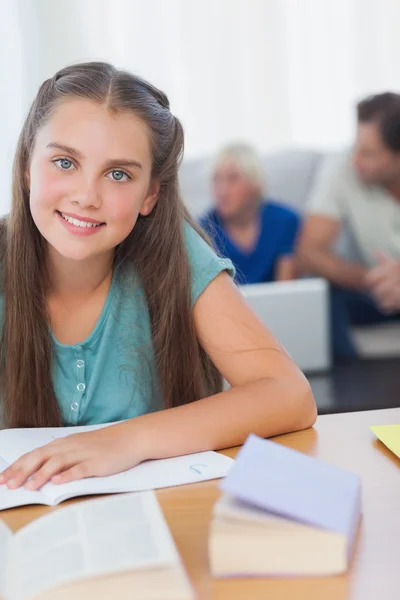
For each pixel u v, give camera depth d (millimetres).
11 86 3104
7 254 1192
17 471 842
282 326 2367
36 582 596
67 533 666
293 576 636
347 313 2770
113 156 1062
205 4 3361
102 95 1082
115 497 736
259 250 2852
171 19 3338
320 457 900
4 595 599
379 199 2867
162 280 1205
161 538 639
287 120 3480
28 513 775
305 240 2867
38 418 1179
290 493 661
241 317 1157
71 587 586
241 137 3455
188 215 1333
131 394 1217
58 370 1198
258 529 636
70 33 3201
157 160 1170
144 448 890
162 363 1209
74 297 1216
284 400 1002
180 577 602
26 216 1178
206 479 841
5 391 1199
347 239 2947
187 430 927
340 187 2885
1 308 1190
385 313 2916
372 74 3537
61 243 1092
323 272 2840
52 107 1093
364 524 725
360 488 736
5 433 997
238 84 3428
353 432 986
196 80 3393
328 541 631
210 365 1263
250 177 2820
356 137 2852
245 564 637
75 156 1061
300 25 3467
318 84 3500
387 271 2787
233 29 3398
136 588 590
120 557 610
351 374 2410
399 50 3545
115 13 3268
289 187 3066
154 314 1218
